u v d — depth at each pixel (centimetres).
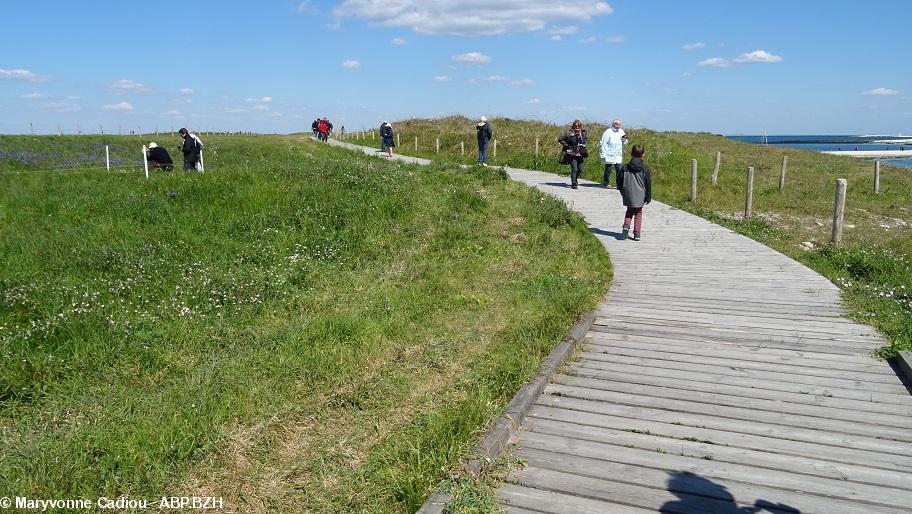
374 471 430
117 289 816
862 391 538
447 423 466
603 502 378
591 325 726
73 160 2870
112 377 587
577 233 1244
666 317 753
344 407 536
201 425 482
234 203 1304
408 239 1148
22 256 951
